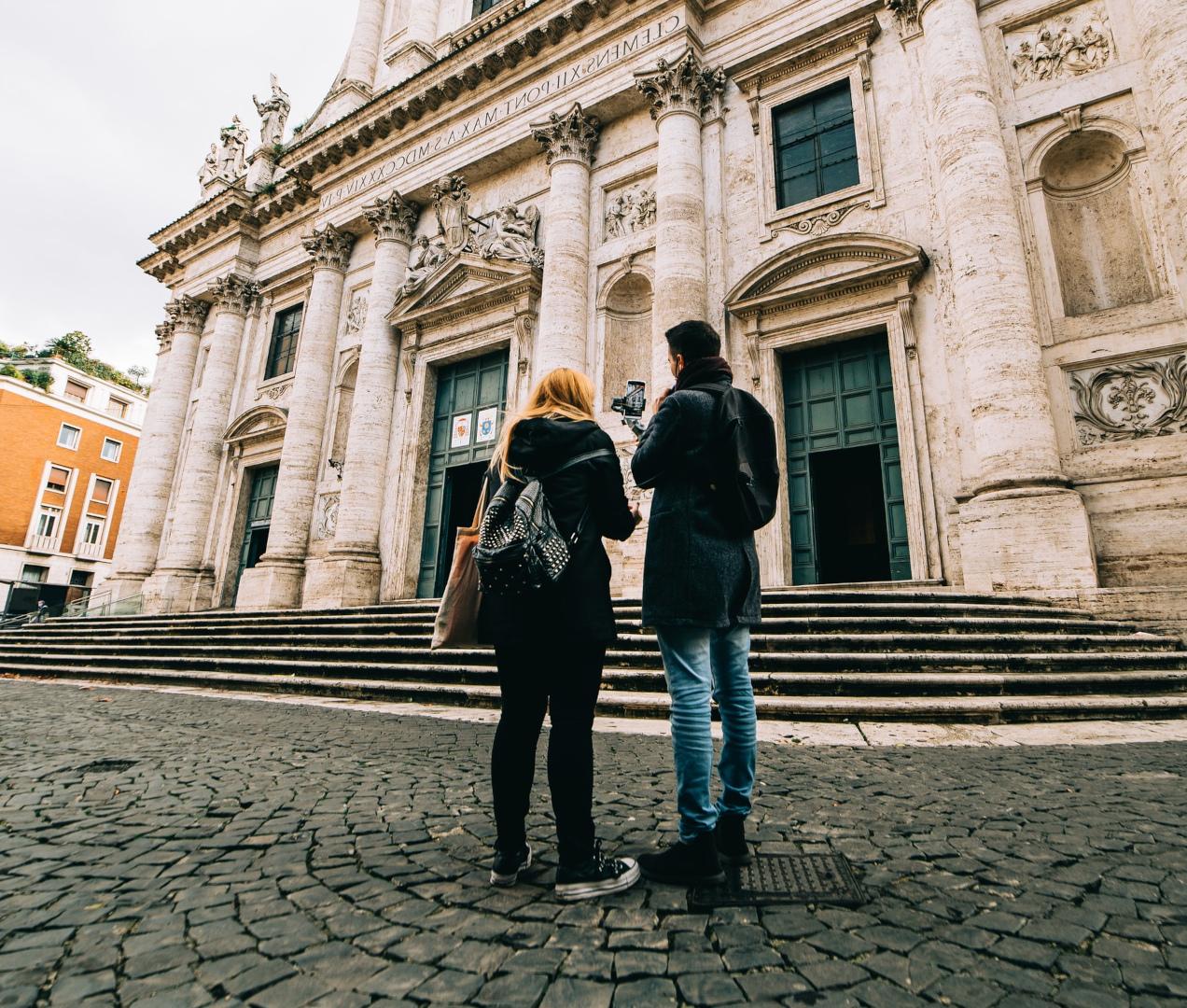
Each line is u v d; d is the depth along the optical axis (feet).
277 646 32.45
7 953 5.45
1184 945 5.40
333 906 6.34
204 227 74.08
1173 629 23.68
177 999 4.77
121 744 14.89
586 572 7.02
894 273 34.71
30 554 113.19
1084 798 9.64
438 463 53.01
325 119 71.20
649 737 15.08
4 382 111.96
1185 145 28.09
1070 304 31.63
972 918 5.93
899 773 11.23
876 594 26.35
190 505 64.85
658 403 8.16
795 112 42.29
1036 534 26.73
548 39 50.65
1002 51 34.78
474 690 21.62
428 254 55.62
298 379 59.47
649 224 45.65
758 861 7.26
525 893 6.60
